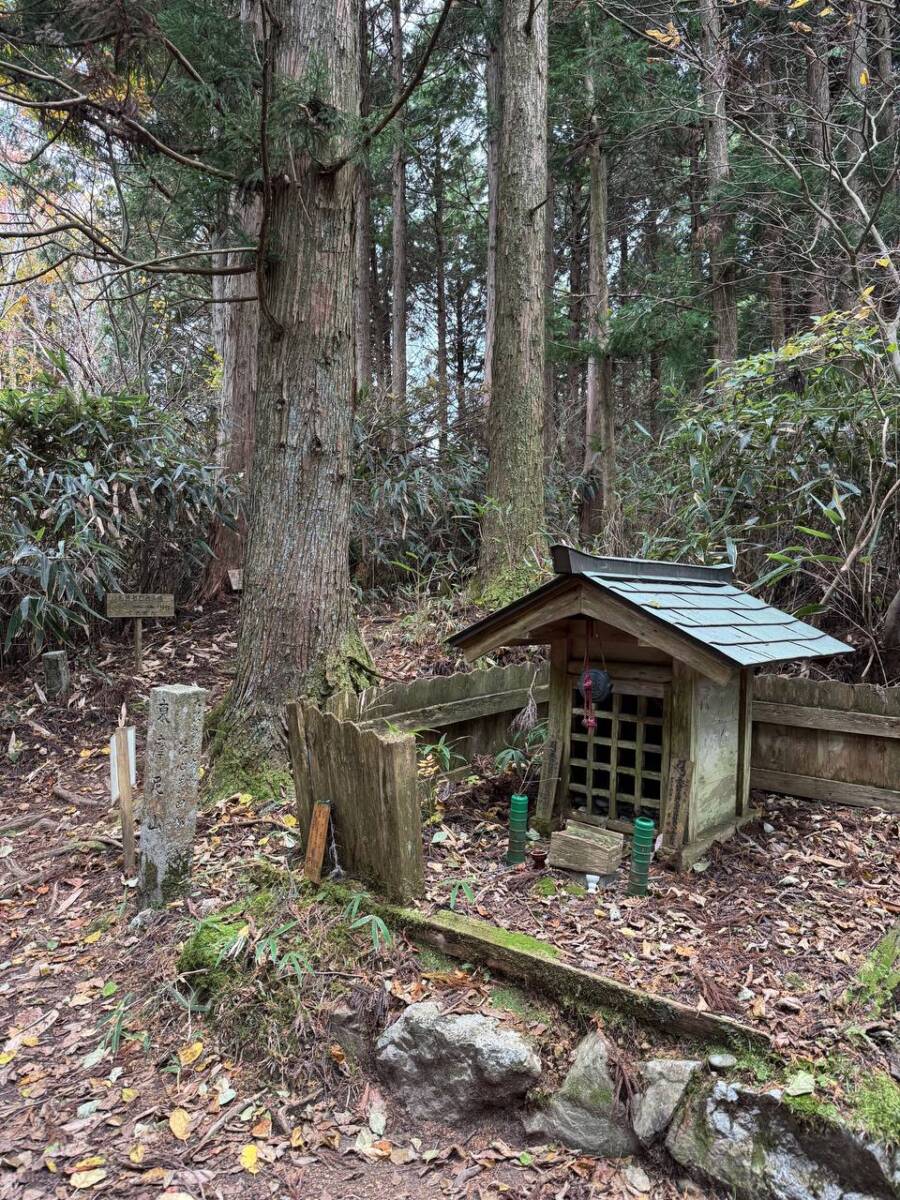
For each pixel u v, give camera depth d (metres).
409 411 7.19
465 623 5.09
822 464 4.21
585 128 7.34
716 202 6.31
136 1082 2.15
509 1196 1.78
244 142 3.31
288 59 3.55
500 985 2.16
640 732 2.82
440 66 7.80
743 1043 1.81
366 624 5.56
